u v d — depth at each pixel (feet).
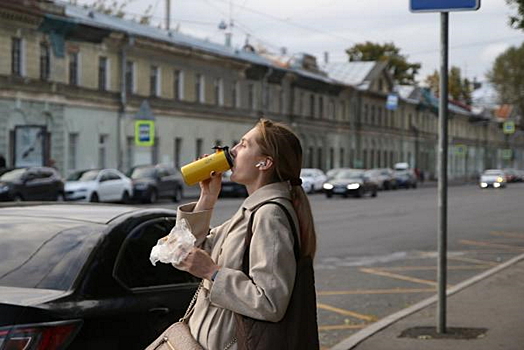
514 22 52.60
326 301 39.91
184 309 18.06
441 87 28.63
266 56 236.84
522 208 120.98
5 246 16.66
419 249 63.41
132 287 16.81
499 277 45.68
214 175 11.85
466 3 27.63
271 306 10.70
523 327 31.09
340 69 264.31
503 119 395.55
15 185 99.14
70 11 142.72
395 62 355.36
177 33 182.29
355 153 253.65
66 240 16.75
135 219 18.12
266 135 11.57
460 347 27.73
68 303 15.06
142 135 131.64
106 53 142.72
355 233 76.07
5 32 120.47
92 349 15.16
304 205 11.57
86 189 113.60
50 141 129.18
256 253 10.95
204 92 173.58
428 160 322.55
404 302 39.70
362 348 27.76
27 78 123.95
